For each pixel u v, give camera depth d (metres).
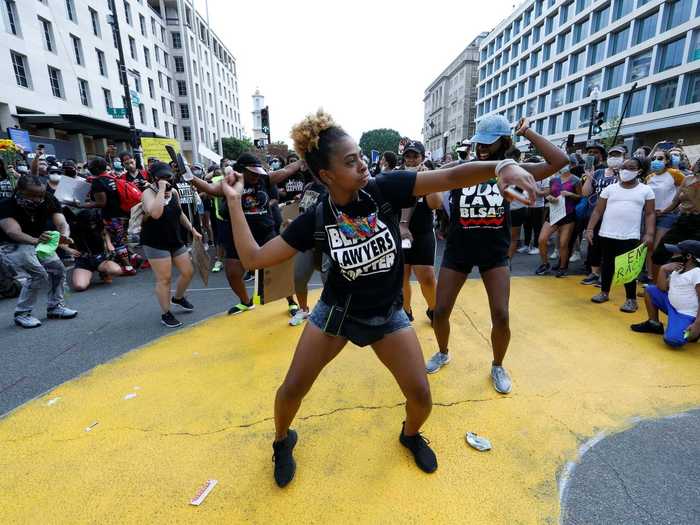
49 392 2.85
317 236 1.59
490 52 57.06
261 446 2.26
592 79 36.03
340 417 2.49
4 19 19.62
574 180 5.66
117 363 3.29
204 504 1.88
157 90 39.31
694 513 1.77
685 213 4.40
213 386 2.90
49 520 1.80
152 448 2.25
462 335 3.71
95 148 27.52
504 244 2.58
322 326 1.75
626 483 1.95
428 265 3.67
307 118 1.41
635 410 2.52
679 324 3.33
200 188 3.03
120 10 31.77
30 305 4.17
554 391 2.75
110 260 6.08
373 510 1.83
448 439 2.28
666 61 28.17
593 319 4.06
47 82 22.50
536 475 2.01
